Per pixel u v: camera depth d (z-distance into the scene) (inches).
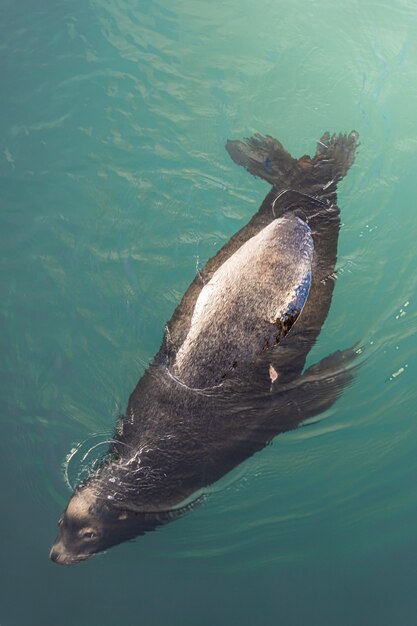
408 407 216.7
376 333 232.2
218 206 266.7
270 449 202.2
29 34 327.9
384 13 341.7
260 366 207.8
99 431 203.8
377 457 205.3
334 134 284.2
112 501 181.2
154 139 289.9
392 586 183.5
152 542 187.0
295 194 252.7
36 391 218.7
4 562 185.2
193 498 189.6
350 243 252.7
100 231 262.8
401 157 282.8
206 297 217.9
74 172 280.8
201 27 332.8
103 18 334.6
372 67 316.5
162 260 252.4
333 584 182.7
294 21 335.3
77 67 315.0
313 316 225.0
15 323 238.2
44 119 298.0
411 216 263.9
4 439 207.8
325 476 200.4
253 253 223.3
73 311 240.5
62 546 177.6
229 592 180.4
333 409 212.4
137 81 309.7
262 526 189.9
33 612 176.6
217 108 299.7
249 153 272.5
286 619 175.3
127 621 174.9
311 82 309.1
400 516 195.8
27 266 254.2
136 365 220.7
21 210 269.4
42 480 196.1
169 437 191.5
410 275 247.6
